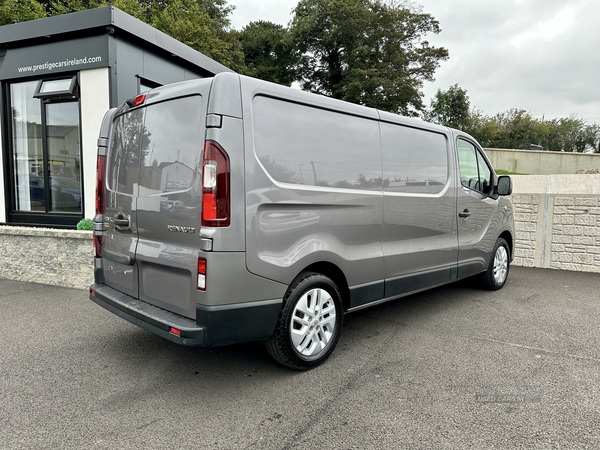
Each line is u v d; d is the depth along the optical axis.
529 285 5.97
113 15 6.45
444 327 4.07
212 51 16.02
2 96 7.66
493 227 5.23
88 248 5.38
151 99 3.06
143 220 3.00
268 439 2.20
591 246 7.02
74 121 7.27
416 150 4.02
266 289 2.68
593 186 8.54
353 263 3.30
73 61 6.84
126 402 2.60
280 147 2.80
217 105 2.49
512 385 2.82
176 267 2.67
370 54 32.06
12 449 2.10
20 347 3.51
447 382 2.87
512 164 23.09
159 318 2.65
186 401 2.61
